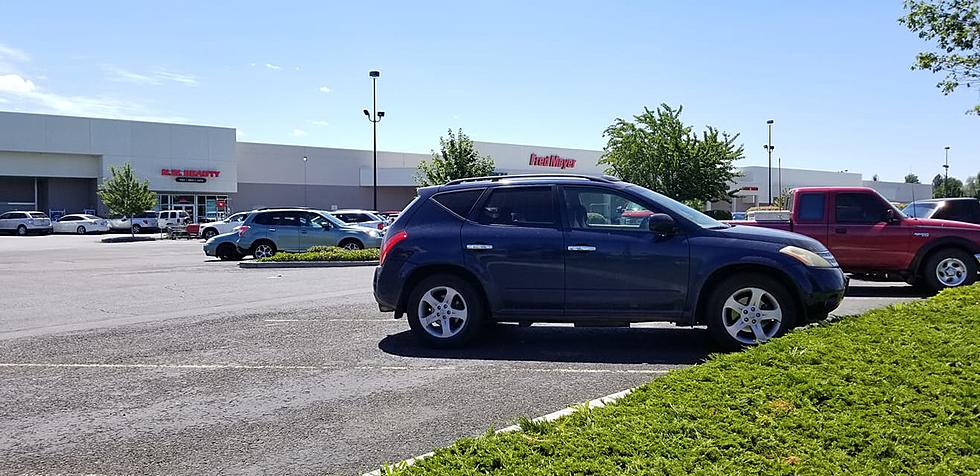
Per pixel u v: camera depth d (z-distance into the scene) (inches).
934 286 440.1
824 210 456.8
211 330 343.9
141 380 247.8
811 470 126.9
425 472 134.5
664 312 281.3
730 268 279.6
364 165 2465.6
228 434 189.8
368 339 318.0
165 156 2102.6
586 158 2561.5
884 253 444.1
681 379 185.2
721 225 294.7
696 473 126.6
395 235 306.8
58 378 251.8
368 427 193.6
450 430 189.9
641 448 138.4
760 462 131.2
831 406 158.4
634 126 1605.6
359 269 681.6
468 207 304.7
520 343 306.2
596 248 284.4
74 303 449.1
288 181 2335.1
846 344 207.8
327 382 242.4
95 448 180.5
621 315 284.7
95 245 1342.3
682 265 278.7
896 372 177.8
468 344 302.0
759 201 2529.5
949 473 124.6
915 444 136.8
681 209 297.1
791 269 273.1
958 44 518.9
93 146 2007.9
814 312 280.1
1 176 1974.7
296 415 205.5
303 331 339.0
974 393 161.2
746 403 162.2
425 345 302.2
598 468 130.3
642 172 1569.9
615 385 232.8
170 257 940.0
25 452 178.4
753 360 198.4
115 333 338.3
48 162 1982.0
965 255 434.9
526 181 304.3
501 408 209.2
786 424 148.0
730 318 280.4
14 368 267.7
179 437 187.9
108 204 1820.9
